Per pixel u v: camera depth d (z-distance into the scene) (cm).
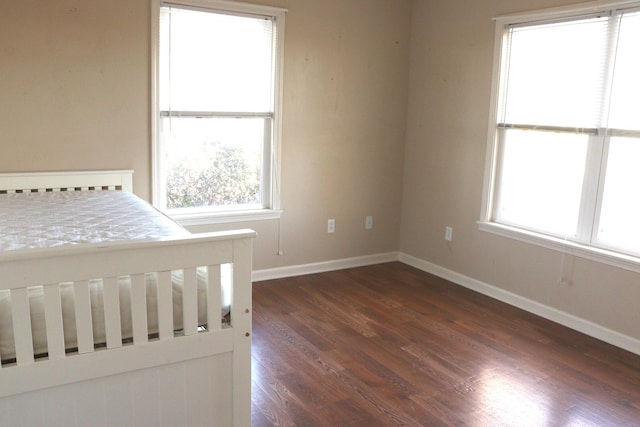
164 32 359
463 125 415
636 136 305
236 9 378
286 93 410
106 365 178
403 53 457
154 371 187
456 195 427
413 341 321
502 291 394
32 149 333
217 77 382
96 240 211
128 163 362
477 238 411
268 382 268
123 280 183
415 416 241
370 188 466
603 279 327
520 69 370
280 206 425
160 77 363
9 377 165
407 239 483
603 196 328
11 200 302
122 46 348
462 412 246
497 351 310
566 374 284
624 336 318
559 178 354
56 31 329
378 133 460
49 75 331
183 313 189
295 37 406
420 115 455
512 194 388
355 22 430
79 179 347
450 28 418
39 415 172
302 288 412
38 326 171
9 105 323
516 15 364
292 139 420
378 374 279
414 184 468
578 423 239
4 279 159
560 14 339
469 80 406
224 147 399
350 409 246
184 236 187
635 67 304
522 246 376
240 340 199
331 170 443
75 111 341
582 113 333
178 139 380
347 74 434
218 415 202
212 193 402
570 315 348
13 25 317
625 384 275
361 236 471
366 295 400
